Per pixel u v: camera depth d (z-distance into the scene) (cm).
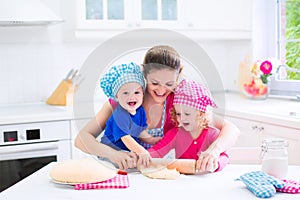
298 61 317
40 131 269
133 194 123
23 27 320
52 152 272
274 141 143
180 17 327
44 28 325
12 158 262
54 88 332
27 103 326
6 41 317
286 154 142
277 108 271
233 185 130
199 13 333
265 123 250
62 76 334
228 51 381
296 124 223
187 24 330
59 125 274
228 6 340
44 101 330
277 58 338
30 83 326
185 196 120
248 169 150
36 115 268
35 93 328
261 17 343
